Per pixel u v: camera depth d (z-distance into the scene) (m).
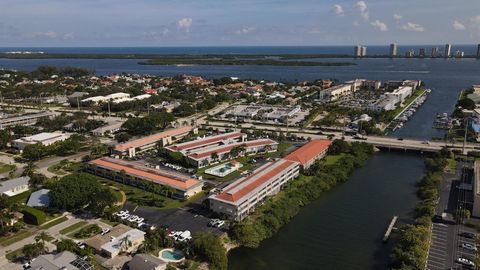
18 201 158.12
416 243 122.00
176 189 167.12
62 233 134.00
